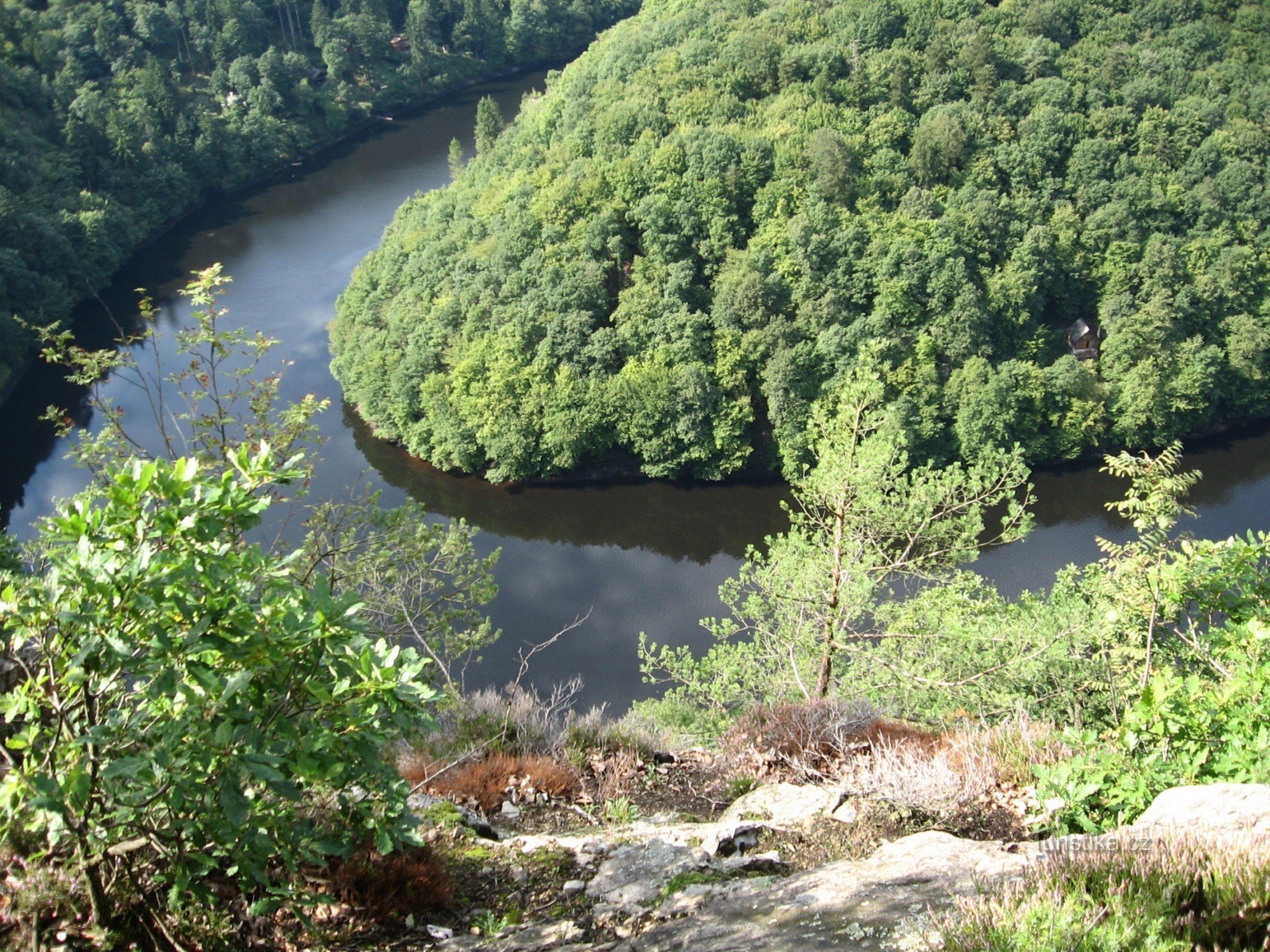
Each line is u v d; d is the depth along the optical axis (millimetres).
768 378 50219
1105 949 3943
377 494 15070
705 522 48000
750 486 50719
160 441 45312
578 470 51000
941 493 14125
